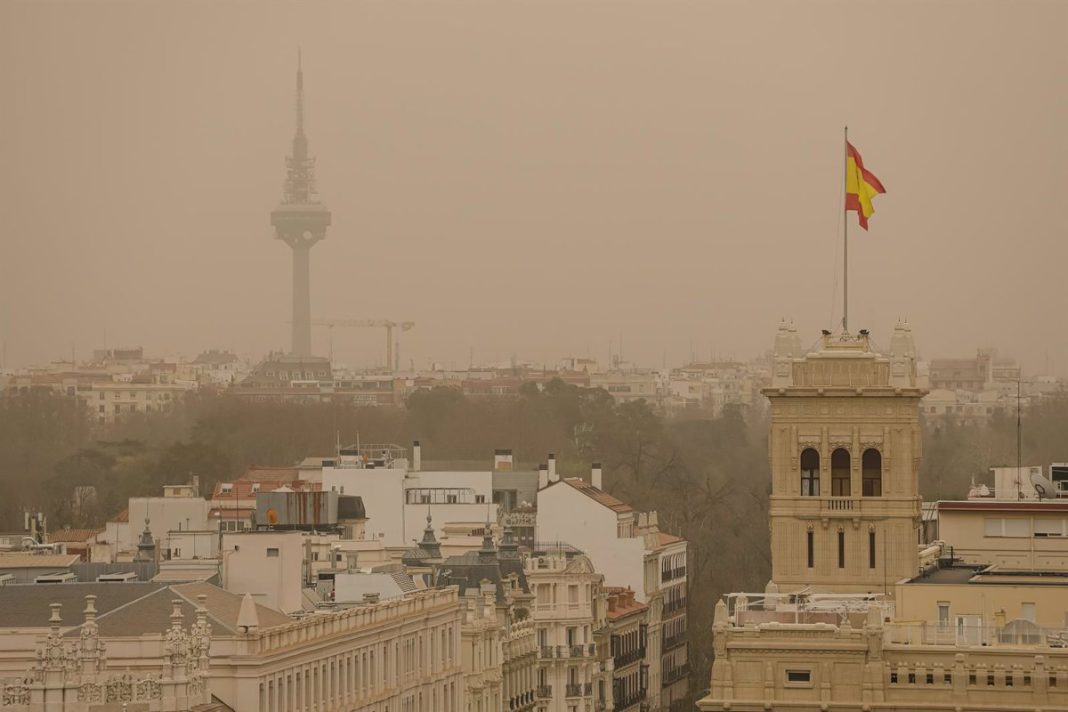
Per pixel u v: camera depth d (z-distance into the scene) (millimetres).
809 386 191750
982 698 170500
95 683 188750
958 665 170625
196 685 197500
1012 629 173375
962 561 199250
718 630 173625
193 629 199750
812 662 172750
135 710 190625
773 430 192125
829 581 191375
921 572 193625
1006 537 198500
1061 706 169500
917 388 190750
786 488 191875
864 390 190750
